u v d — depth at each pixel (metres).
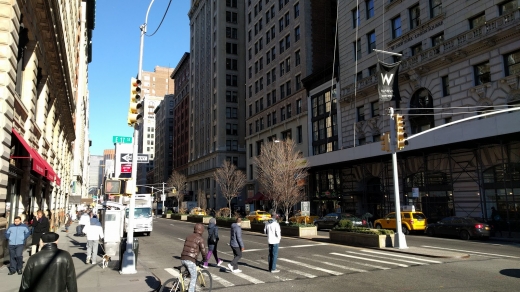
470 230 22.20
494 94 26.75
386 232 17.92
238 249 12.37
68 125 37.88
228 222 36.88
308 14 51.22
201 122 91.75
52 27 17.75
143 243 22.34
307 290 9.45
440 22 31.41
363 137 39.34
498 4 27.08
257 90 64.62
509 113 23.62
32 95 17.41
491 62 27.20
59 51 21.06
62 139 36.44
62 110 31.44
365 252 16.52
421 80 32.88
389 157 33.66
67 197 46.88
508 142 25.48
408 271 11.67
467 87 28.81
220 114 80.00
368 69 39.44
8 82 12.23
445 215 30.05
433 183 31.45
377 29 38.28
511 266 12.28
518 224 25.06
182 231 32.22
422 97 33.28
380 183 36.69
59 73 23.42
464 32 28.78
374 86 37.00
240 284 10.34
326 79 46.06
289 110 54.19
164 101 143.75
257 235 26.75
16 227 11.70
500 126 23.88
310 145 48.41
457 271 11.49
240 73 83.38
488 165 27.36
